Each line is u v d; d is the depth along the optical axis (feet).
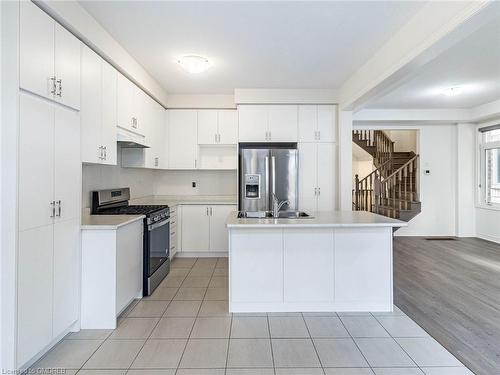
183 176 17.37
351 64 11.61
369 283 9.24
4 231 5.56
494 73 12.49
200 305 9.66
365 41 9.69
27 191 5.89
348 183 14.64
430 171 20.66
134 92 11.62
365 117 18.79
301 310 9.20
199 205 15.69
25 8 5.87
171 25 8.71
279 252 9.16
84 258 7.94
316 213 11.07
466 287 11.32
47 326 6.55
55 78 6.79
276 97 14.85
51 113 6.65
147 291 10.37
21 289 5.75
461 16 6.51
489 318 8.79
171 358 6.74
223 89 14.96
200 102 15.87
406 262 14.65
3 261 5.55
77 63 7.72
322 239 9.20
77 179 7.71
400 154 24.04
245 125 15.06
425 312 9.19
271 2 7.57
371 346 7.27
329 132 15.08
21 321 5.76
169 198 17.33
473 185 20.34
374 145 27.02
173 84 14.19
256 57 10.94
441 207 20.72
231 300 9.12
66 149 7.22
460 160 20.29
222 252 15.81
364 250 9.23
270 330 8.04
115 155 9.98
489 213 19.30
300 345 7.30
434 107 18.54
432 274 12.83
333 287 9.20
